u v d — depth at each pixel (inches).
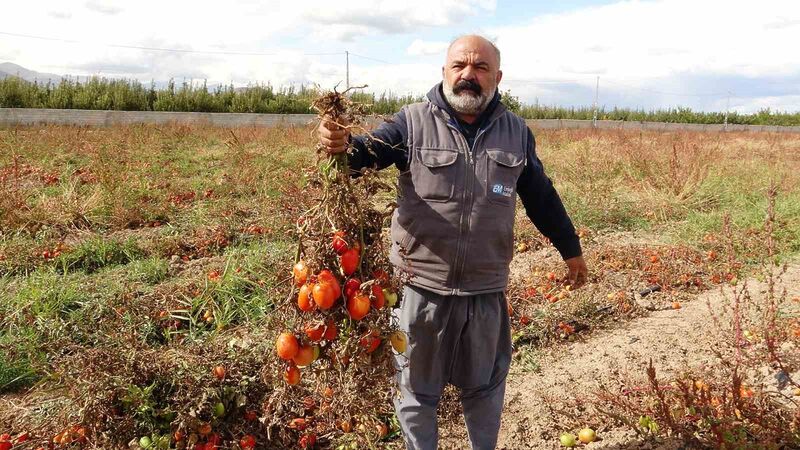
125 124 959.6
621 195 394.3
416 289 109.7
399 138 108.3
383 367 95.2
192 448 130.4
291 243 255.9
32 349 168.6
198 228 307.1
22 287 215.9
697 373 158.1
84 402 131.1
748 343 156.3
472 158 107.0
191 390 133.2
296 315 92.3
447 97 107.0
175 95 1237.7
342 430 136.5
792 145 861.2
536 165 116.1
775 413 127.8
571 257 122.6
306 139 714.8
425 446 114.8
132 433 132.0
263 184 398.0
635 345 187.0
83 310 198.2
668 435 132.4
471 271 108.3
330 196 90.4
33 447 132.6
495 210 107.6
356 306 89.0
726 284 240.2
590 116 1742.1
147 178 434.6
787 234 290.8
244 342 174.7
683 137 874.1
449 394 152.4
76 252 262.7
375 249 94.5
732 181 425.1
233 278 219.9
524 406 153.6
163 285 226.8
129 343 144.0
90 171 458.3
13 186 370.9
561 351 187.3
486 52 104.2
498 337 116.4
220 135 778.8
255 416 138.6
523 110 1648.6
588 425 141.9
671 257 266.1
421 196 106.8
